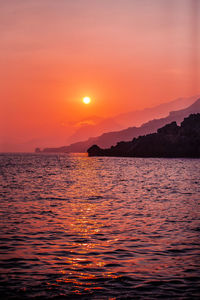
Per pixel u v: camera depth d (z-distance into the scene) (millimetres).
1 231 21969
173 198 39312
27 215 27797
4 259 16422
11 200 36781
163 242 19688
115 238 20547
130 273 14711
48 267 15398
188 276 14367
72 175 81062
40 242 19500
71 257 16844
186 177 74062
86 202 35719
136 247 18656
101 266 15570
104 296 12422
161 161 181625
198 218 26859
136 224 24547
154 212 29625
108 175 81312
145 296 12422
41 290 12906
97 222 25203
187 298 12250
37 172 91562
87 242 19594
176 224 24578
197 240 20141
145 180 66188
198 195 42250
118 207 32469
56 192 45094
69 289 13016
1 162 165375
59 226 23703
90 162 175500
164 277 14258
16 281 13742
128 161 186875
